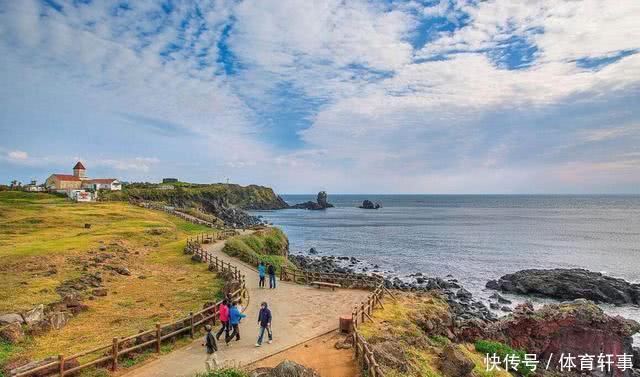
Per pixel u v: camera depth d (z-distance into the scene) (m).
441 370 20.56
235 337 21.41
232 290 29.09
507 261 76.88
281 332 22.20
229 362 17.94
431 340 24.88
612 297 50.78
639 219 171.50
